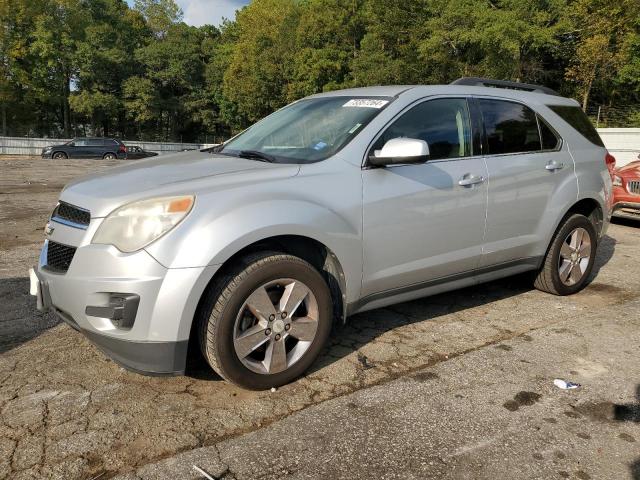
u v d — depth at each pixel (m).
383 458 2.43
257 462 2.39
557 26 24.27
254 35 47.22
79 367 3.23
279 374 2.99
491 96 4.14
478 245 3.91
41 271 2.97
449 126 3.80
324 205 3.06
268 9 48.97
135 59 50.28
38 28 41.59
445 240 3.68
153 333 2.63
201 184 2.86
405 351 3.56
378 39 30.84
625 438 2.63
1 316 3.98
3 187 12.09
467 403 2.92
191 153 4.05
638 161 8.62
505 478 2.32
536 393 3.04
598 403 2.95
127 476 2.28
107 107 46.19
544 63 30.80
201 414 2.76
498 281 5.22
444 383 3.13
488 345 3.68
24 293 4.49
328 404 2.88
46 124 50.53
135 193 2.77
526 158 4.19
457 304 4.52
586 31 25.27
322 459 2.42
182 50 51.00
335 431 2.63
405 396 2.98
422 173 3.51
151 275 2.59
